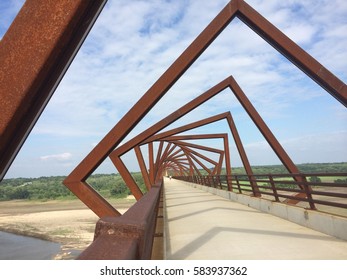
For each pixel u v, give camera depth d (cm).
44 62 254
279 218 1065
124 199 10144
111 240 196
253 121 1633
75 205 9900
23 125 288
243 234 791
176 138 3186
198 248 641
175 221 1045
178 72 1077
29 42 255
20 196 12875
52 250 4441
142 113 1069
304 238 725
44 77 266
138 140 1673
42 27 256
